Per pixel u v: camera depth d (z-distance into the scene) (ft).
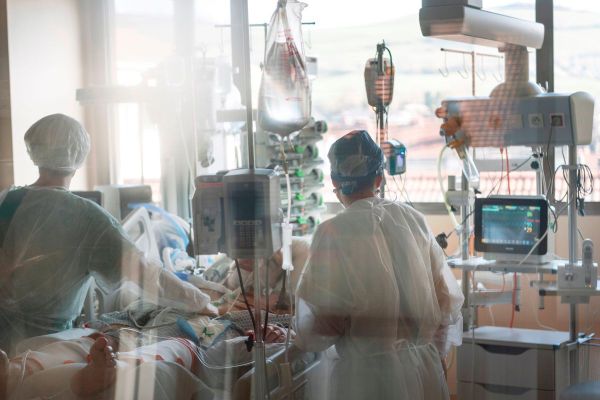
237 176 5.24
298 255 5.33
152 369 5.52
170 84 5.79
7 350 5.71
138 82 5.90
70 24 6.08
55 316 5.83
